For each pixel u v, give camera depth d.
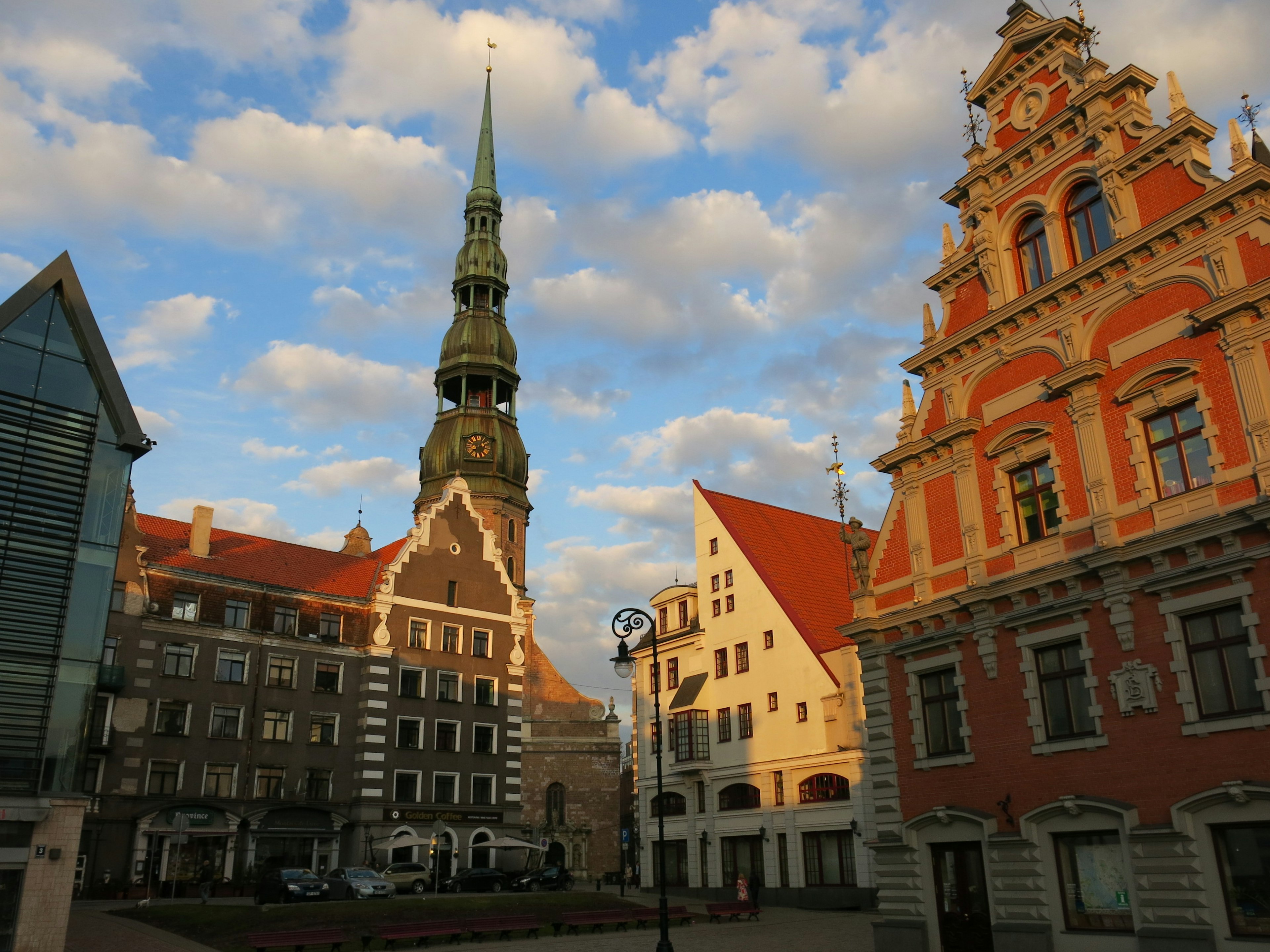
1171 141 23.02
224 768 50.47
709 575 56.28
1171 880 19.92
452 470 83.88
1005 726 24.20
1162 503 21.78
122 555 49.97
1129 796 21.09
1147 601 21.48
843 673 46.69
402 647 57.94
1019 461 25.52
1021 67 27.77
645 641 60.56
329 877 44.88
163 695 49.53
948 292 29.16
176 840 47.88
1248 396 20.50
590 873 80.00
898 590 28.36
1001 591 24.53
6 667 26.05
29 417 28.03
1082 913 21.88
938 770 25.84
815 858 46.31
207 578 52.53
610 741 84.19
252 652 52.94
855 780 44.53
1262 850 18.86
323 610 56.44
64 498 28.06
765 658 51.34
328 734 54.53
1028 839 22.91
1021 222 27.33
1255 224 21.02
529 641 85.69
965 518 26.66
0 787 25.12
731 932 35.16
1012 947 22.80
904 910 26.08
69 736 26.44
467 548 63.22
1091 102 25.08
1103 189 24.38
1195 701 20.31
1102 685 22.06
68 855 25.56
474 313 89.75
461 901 38.38
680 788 54.81
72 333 29.38
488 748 60.16
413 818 55.19
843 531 51.69
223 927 32.62
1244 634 19.83
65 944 27.61
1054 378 24.33
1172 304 22.52
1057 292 25.02
